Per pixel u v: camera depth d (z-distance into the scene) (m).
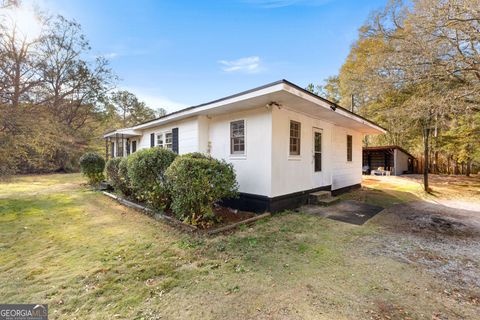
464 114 8.27
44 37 15.45
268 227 4.41
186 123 7.35
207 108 5.88
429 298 2.21
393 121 10.62
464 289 2.37
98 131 21.92
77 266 2.85
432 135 14.39
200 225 4.32
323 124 7.32
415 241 3.75
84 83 19.28
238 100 5.02
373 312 2.00
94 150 20.41
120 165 6.70
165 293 2.29
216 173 4.37
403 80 8.84
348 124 8.25
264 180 5.39
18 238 3.84
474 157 12.76
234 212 5.52
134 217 5.17
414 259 3.07
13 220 4.92
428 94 8.59
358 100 15.52
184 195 4.29
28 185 10.46
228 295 2.25
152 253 3.23
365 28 11.60
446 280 2.55
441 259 3.08
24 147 9.54
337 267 2.84
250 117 5.71
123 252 3.27
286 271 2.73
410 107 8.53
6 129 8.74
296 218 5.04
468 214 5.59
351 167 9.33
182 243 3.57
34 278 2.57
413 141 19.17
